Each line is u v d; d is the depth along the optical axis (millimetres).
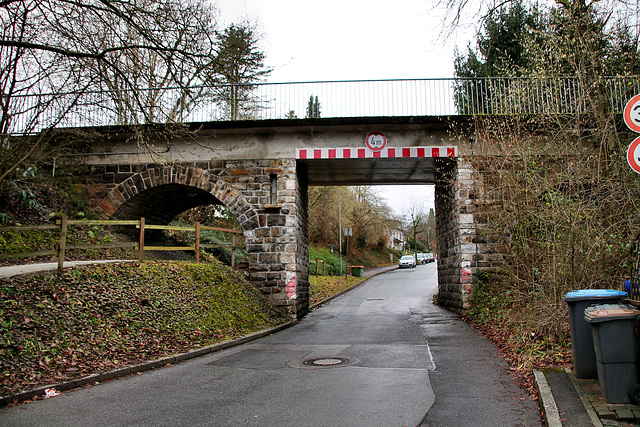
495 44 19000
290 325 13141
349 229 34938
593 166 8867
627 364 4398
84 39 9562
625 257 7258
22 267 9867
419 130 14445
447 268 16234
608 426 3904
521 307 9539
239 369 7223
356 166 15977
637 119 5543
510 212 9859
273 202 14617
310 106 15094
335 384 6180
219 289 12242
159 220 17922
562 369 5820
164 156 14945
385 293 24531
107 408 5141
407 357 8023
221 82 10836
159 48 9133
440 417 4750
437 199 18062
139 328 8531
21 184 13781
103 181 15070
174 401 5410
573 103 10953
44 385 5785
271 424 4562
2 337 6457
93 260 12766
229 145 14875
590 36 10164
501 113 12820
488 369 6945
